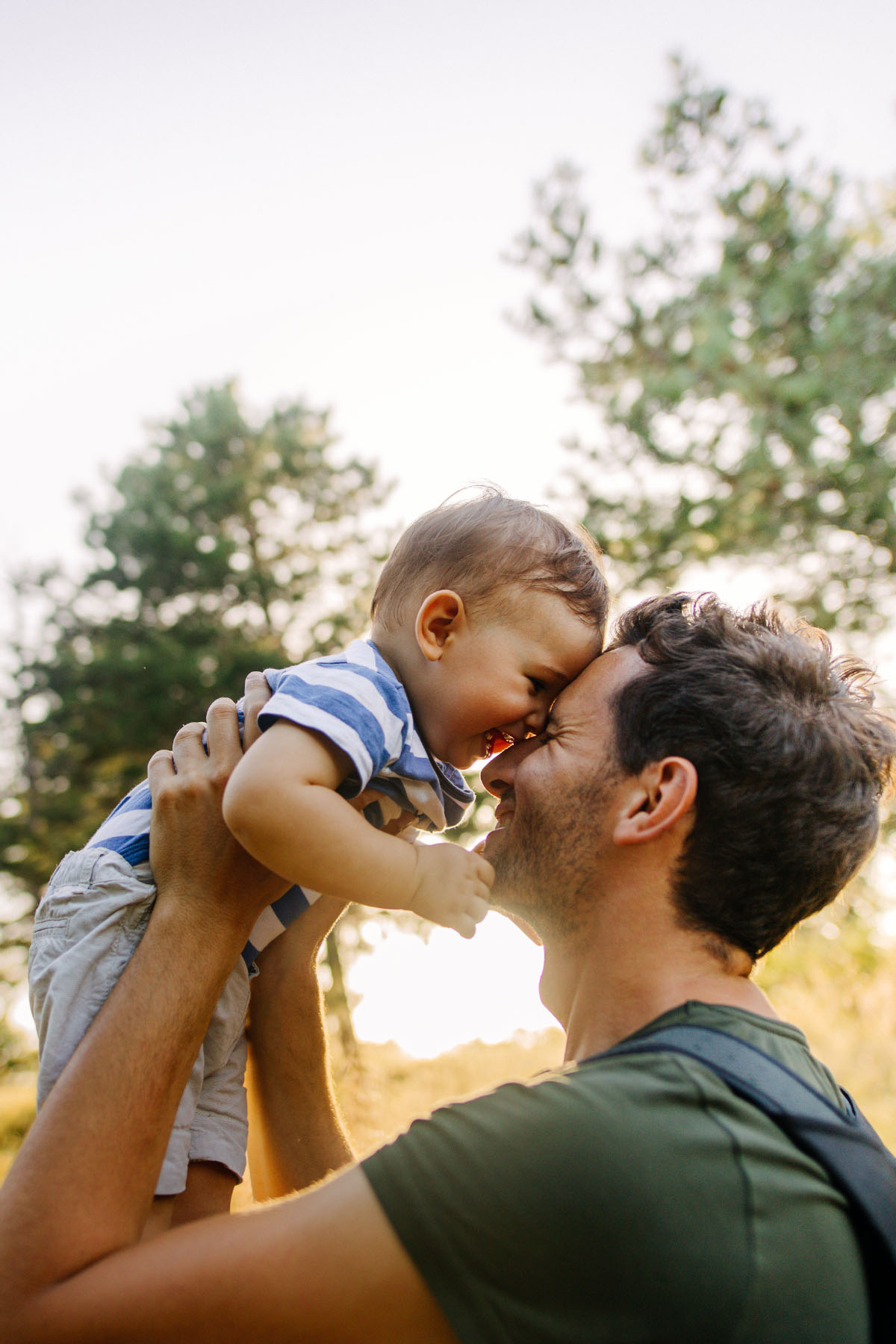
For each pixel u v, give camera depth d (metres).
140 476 14.68
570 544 1.70
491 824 9.98
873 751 1.38
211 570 13.83
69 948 1.33
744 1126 0.99
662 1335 0.88
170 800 1.33
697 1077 1.03
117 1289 0.98
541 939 1.46
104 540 14.38
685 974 1.25
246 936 1.31
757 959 1.32
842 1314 0.93
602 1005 1.31
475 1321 0.91
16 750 15.05
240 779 1.27
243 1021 1.52
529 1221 0.92
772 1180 0.96
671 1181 0.92
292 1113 1.62
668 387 10.17
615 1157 0.93
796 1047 1.17
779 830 1.27
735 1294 0.89
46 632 14.84
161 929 1.27
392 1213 0.95
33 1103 11.46
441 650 1.59
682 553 10.26
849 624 10.05
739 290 10.54
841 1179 1.01
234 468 14.90
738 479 10.06
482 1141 0.97
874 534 9.92
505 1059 9.50
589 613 1.64
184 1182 1.29
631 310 11.11
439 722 1.59
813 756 1.29
